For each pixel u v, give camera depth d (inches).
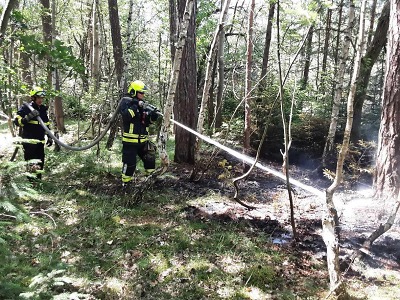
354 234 165.5
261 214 196.1
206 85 243.9
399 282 129.3
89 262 141.4
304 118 388.2
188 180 259.0
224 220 185.5
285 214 196.4
